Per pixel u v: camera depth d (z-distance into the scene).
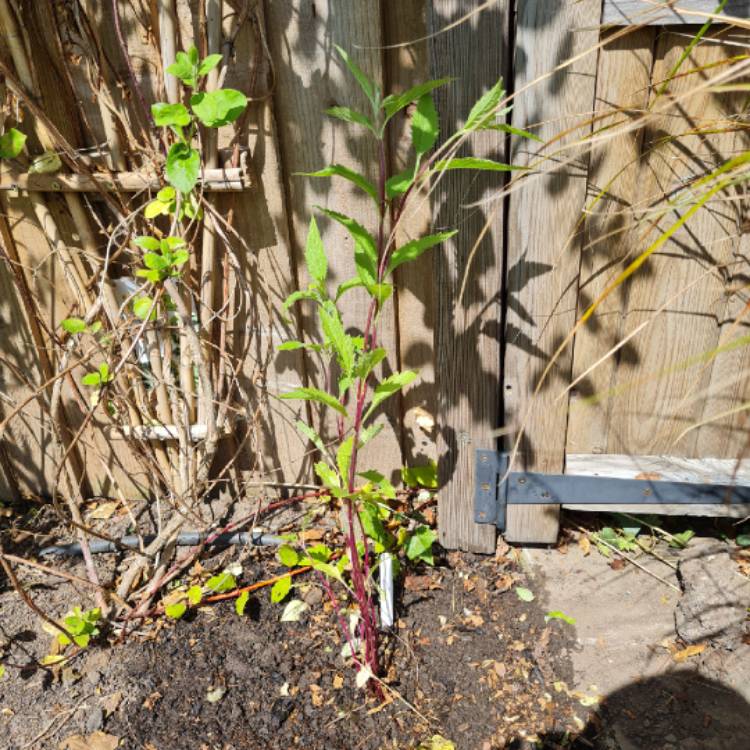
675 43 1.61
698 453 2.10
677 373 1.99
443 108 1.72
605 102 1.68
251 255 2.05
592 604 2.05
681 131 1.69
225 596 2.12
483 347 1.96
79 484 2.50
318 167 2.01
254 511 2.43
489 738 1.73
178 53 1.74
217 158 1.96
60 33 1.88
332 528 2.33
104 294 2.12
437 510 2.29
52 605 2.15
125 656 1.98
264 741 1.75
